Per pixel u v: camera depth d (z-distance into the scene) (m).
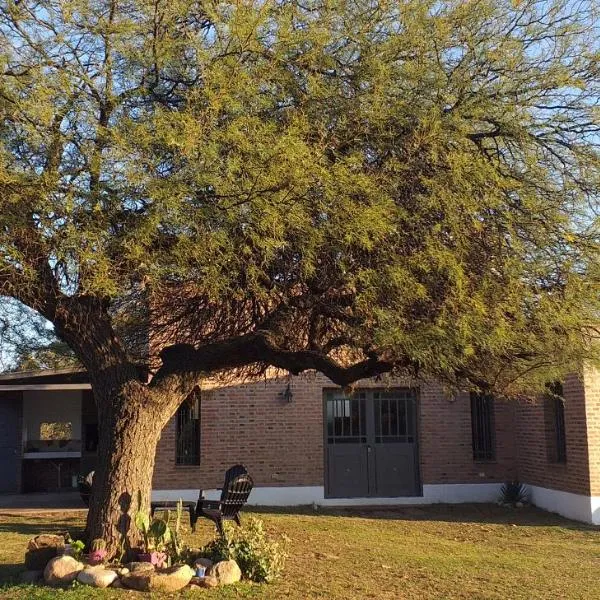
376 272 6.84
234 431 16.67
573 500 15.10
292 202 6.52
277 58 7.30
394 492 17.09
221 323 9.42
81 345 8.45
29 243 6.81
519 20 7.98
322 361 8.28
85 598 7.20
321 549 11.07
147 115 7.06
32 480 20.34
